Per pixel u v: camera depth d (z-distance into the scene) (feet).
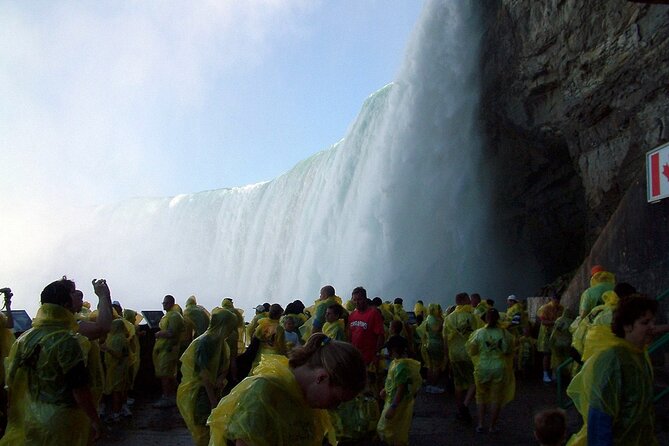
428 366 40.98
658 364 30.83
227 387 29.55
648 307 11.76
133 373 33.40
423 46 86.38
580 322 25.52
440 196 84.43
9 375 13.74
